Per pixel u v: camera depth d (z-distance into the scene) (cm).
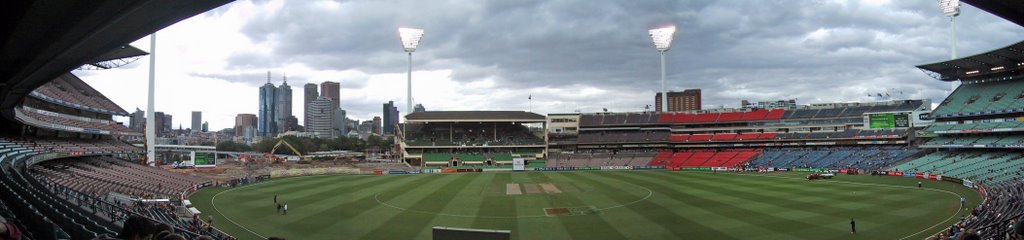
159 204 5462
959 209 5419
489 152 15212
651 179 9850
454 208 6081
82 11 1797
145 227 813
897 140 12344
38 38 2248
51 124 7269
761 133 14612
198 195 7281
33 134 7794
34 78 3547
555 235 4484
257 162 15112
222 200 6788
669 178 10044
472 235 1269
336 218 5384
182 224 4222
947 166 9175
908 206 5703
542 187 8481
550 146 16062
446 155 14725
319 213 5712
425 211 5859
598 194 7369
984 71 10356
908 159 10575
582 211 5769
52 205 2941
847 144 13062
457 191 7931
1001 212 4178
